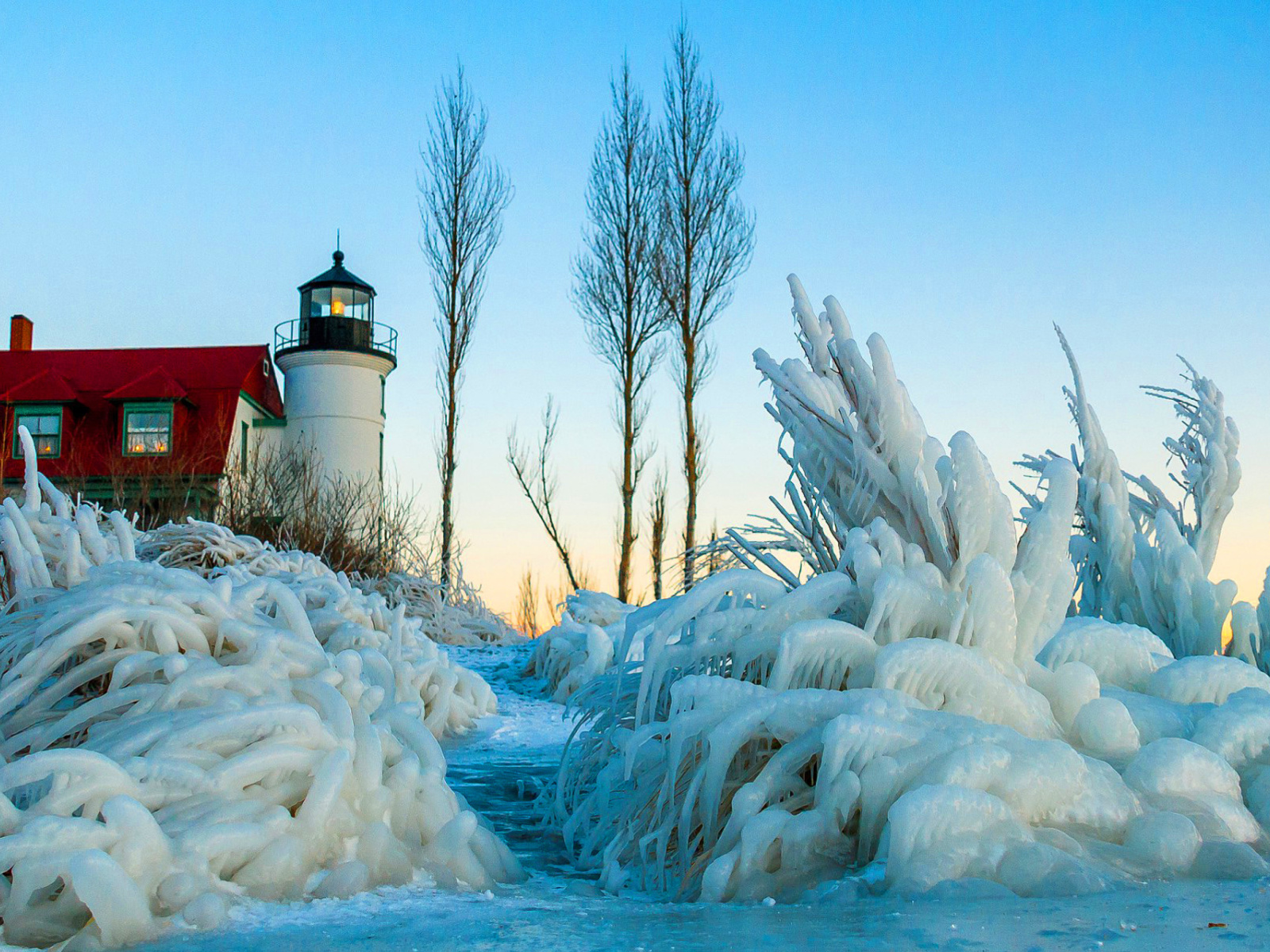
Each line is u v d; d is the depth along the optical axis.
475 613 17.14
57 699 3.85
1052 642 4.71
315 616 7.57
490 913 2.80
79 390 30.80
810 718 3.38
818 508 4.53
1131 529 6.85
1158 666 4.73
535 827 4.59
